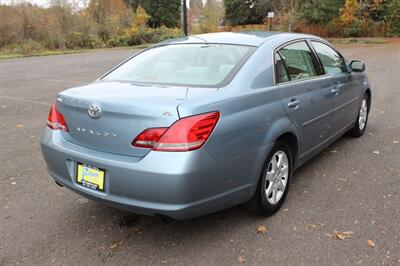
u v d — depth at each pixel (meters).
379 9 38.31
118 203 2.97
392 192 4.16
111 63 18.62
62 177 3.36
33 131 6.78
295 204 3.91
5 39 27.31
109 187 3.00
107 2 35.78
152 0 53.75
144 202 2.88
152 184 2.81
